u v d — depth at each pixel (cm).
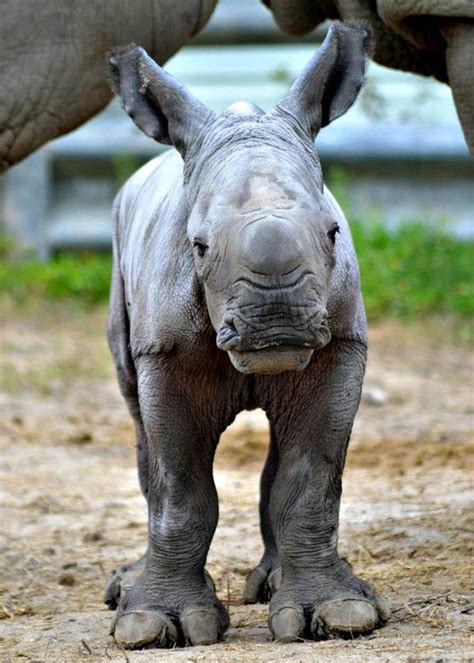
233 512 1656
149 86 1069
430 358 2792
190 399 1112
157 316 1089
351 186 3722
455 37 1294
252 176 974
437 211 3706
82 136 3722
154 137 1080
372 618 1105
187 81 3703
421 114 3669
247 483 1822
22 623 1259
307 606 1117
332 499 1128
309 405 1114
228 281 946
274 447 1284
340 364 1107
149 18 1358
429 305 3234
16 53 1312
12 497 1784
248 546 1502
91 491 1822
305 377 1109
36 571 1455
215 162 1013
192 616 1118
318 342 940
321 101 1069
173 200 1123
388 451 1972
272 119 1039
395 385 2517
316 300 939
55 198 3794
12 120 1332
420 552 1406
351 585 1134
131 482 1878
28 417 2306
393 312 3209
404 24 1325
